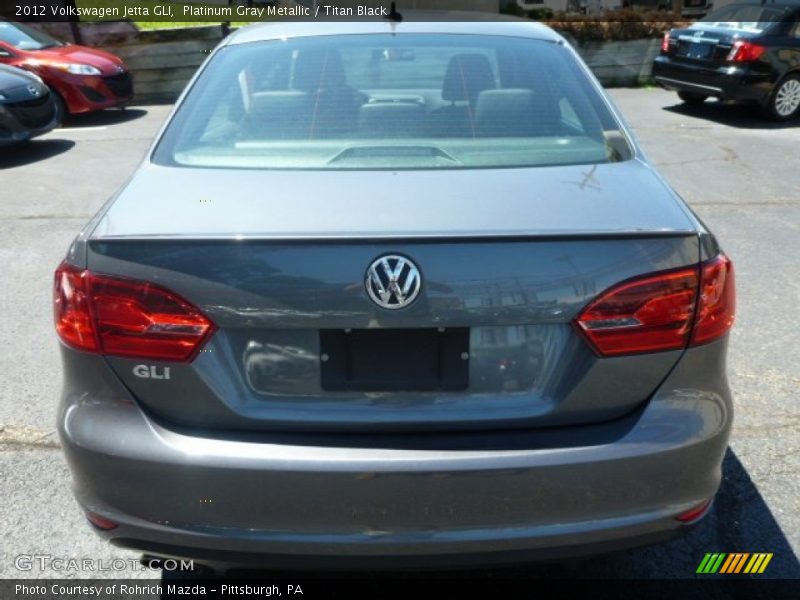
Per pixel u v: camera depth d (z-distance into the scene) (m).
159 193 2.22
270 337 1.96
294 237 1.90
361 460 1.92
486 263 1.91
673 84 11.39
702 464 2.05
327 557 1.99
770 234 6.03
